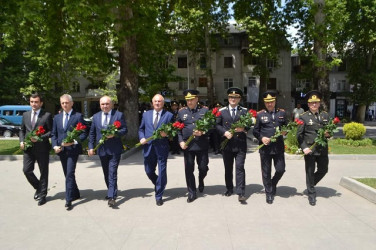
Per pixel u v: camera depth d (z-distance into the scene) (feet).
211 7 79.25
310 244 13.19
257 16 78.69
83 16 32.63
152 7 41.52
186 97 19.80
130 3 38.27
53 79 57.31
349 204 18.38
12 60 84.53
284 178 24.98
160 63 55.26
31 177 19.31
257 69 91.35
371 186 20.12
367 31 80.79
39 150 18.86
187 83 130.41
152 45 44.04
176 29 91.45
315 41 51.96
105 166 19.47
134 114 46.14
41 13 34.83
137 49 47.93
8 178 25.52
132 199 19.66
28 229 15.05
